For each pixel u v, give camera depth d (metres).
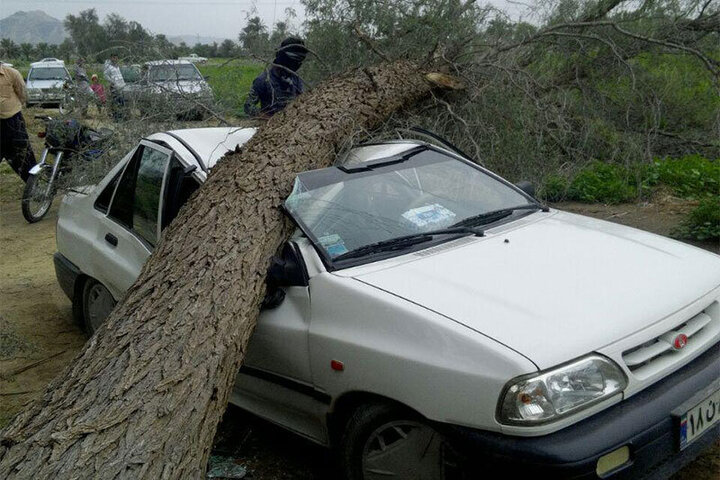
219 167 4.30
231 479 3.59
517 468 2.62
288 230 3.84
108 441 2.65
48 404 2.93
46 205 9.02
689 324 3.06
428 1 6.85
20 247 8.01
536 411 2.61
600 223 4.00
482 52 7.01
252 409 3.83
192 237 3.74
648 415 2.74
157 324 3.22
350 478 3.21
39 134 8.77
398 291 3.11
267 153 4.42
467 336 2.78
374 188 3.95
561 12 7.41
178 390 2.91
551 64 7.73
